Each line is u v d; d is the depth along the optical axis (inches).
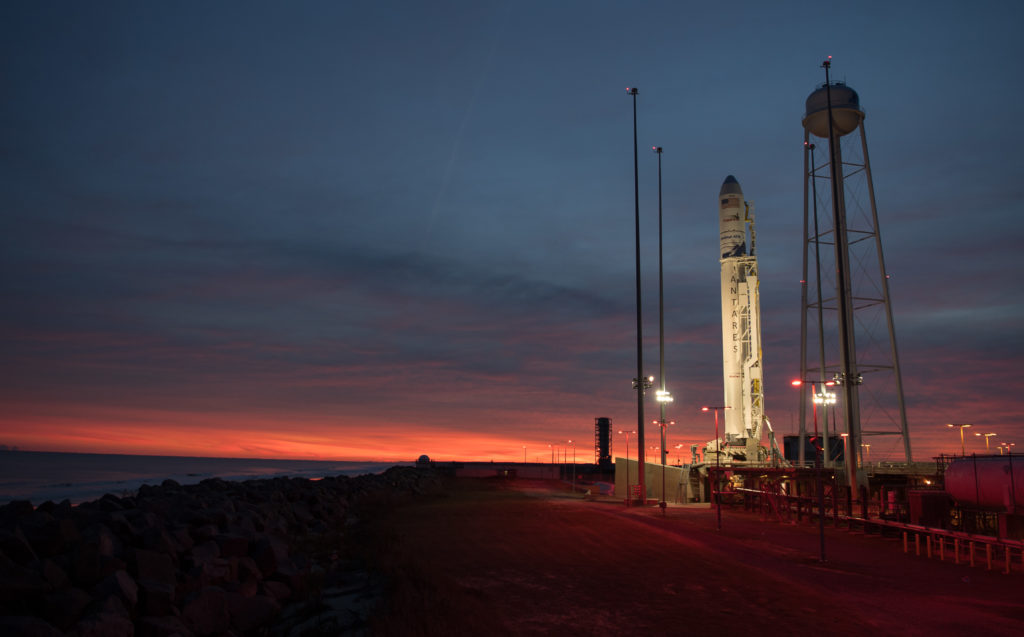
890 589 931.3
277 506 1477.6
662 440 3152.1
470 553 1187.9
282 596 825.5
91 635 534.6
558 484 5147.6
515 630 696.4
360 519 1840.6
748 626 730.8
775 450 2962.6
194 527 894.4
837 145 3006.9
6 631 493.4
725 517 2071.9
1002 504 1305.4
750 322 3031.5
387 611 713.6
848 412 2116.1
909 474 2422.5
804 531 1663.4
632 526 1628.9
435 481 4143.7
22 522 724.0
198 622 657.6
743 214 3129.9
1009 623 751.1
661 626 727.1
